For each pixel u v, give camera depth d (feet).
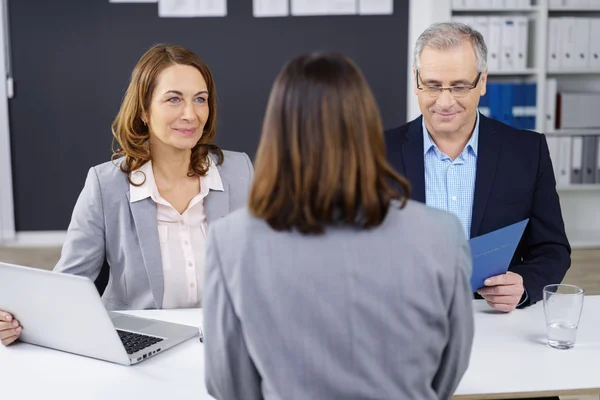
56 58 16.71
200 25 16.78
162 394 4.56
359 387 3.26
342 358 3.26
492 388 4.63
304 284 3.24
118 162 6.51
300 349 3.26
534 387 4.66
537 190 6.79
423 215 3.38
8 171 16.96
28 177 17.12
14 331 5.33
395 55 17.13
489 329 5.66
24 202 17.21
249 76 17.04
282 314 3.26
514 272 6.34
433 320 3.34
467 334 3.51
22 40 16.60
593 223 17.46
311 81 3.25
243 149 17.30
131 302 6.48
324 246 3.26
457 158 6.82
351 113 3.23
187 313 6.09
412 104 17.22
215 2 16.69
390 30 17.04
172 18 16.72
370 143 3.26
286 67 3.36
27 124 16.93
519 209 6.72
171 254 6.42
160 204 6.42
